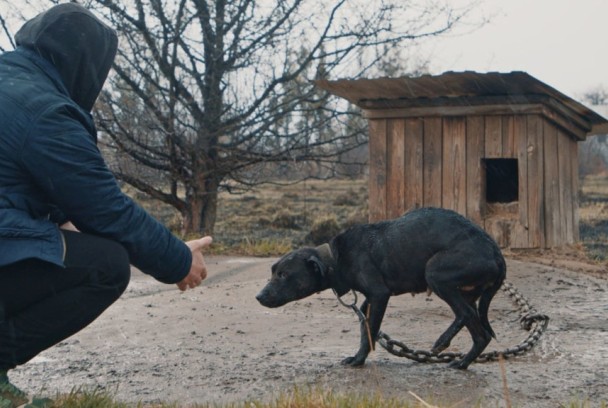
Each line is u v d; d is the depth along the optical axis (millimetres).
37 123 3711
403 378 5102
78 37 4074
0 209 3670
